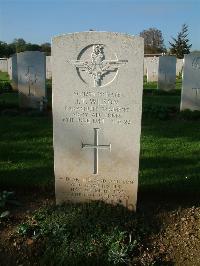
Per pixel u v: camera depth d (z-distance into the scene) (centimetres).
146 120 318
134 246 125
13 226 138
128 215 142
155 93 506
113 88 139
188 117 331
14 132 268
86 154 146
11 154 216
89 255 121
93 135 144
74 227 132
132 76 137
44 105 369
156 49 1534
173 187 171
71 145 145
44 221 136
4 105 372
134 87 138
